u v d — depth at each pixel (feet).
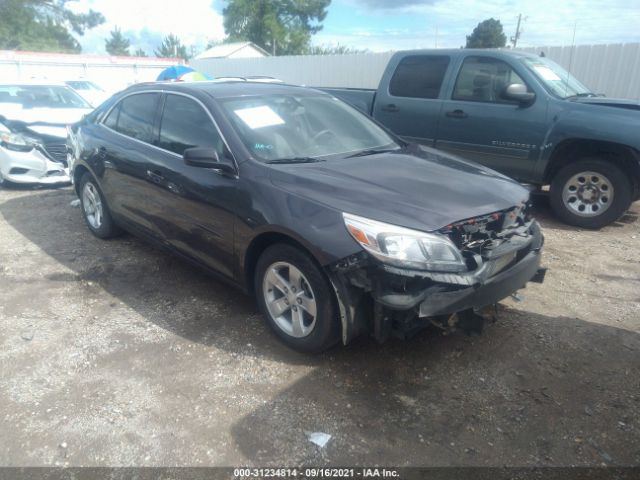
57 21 142.92
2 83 29.07
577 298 13.69
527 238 10.93
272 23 140.77
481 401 9.63
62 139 25.71
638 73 34.99
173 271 15.23
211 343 11.44
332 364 10.65
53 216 20.59
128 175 14.67
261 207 10.61
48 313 12.79
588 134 18.40
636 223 20.43
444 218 9.50
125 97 16.07
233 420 9.09
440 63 22.21
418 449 8.48
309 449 8.46
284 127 12.79
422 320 9.60
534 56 21.65
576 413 9.32
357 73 56.49
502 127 20.27
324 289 9.83
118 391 9.86
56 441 8.62
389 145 14.24
